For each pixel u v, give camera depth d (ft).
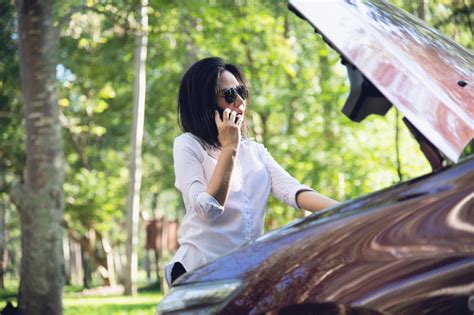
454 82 9.98
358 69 10.09
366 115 11.58
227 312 8.96
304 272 8.70
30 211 43.55
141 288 145.38
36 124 43.65
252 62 91.81
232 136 12.91
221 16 67.67
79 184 122.21
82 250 163.32
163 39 72.02
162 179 134.00
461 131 8.87
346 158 92.12
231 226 13.17
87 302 89.61
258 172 13.71
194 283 9.50
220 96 13.55
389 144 90.17
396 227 8.49
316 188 94.84
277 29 79.30
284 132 113.50
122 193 130.82
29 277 43.47
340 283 8.48
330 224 8.88
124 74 100.68
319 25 10.92
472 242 8.18
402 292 8.25
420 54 10.61
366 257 8.48
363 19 11.36
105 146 135.85
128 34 56.90
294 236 9.06
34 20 43.50
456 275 8.14
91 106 112.98
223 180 12.67
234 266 9.27
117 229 147.43
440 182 8.56
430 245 8.30
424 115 9.04
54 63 44.16
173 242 137.39
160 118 116.98
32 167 43.73
